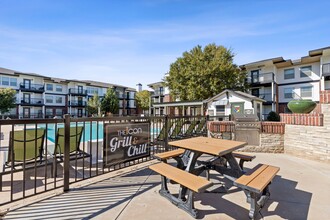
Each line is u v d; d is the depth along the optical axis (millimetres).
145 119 4195
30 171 3691
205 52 19594
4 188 2867
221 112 16344
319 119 4508
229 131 5879
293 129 5105
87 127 8180
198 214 2160
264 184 2031
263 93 20500
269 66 20016
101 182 3160
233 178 2922
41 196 2602
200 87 18266
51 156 4012
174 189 2865
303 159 4730
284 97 20078
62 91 33812
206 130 6676
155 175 3543
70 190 2816
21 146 3143
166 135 4895
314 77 18219
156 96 31750
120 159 3660
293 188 2955
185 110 21875
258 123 5578
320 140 4484
